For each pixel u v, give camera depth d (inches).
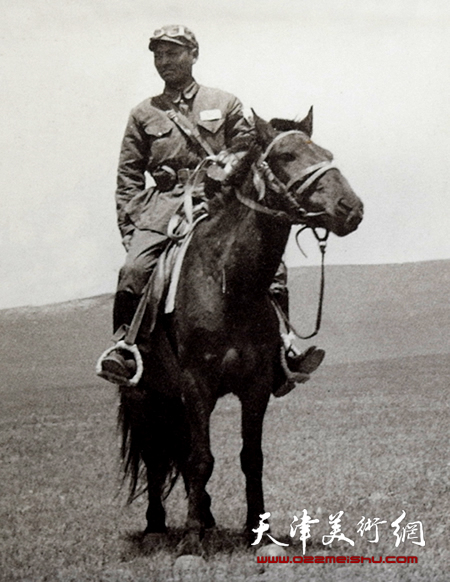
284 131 202.2
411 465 318.7
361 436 378.3
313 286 719.1
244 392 206.2
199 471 203.9
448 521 239.1
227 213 205.5
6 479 334.0
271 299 215.0
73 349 640.4
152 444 238.4
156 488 239.1
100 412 509.0
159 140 237.6
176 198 235.3
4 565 213.0
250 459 207.9
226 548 213.8
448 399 474.3
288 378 218.1
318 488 286.7
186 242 213.5
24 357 622.8
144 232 231.9
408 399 479.2
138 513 278.1
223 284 201.9
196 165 237.0
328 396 499.8
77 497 303.4
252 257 199.9
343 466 319.6
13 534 245.0
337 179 192.7
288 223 196.7
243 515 261.7
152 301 217.3
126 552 222.8
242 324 202.4
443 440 365.1
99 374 220.5
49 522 262.7
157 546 224.1
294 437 381.7
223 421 461.7
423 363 600.4
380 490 282.5
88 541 235.9
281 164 196.5
